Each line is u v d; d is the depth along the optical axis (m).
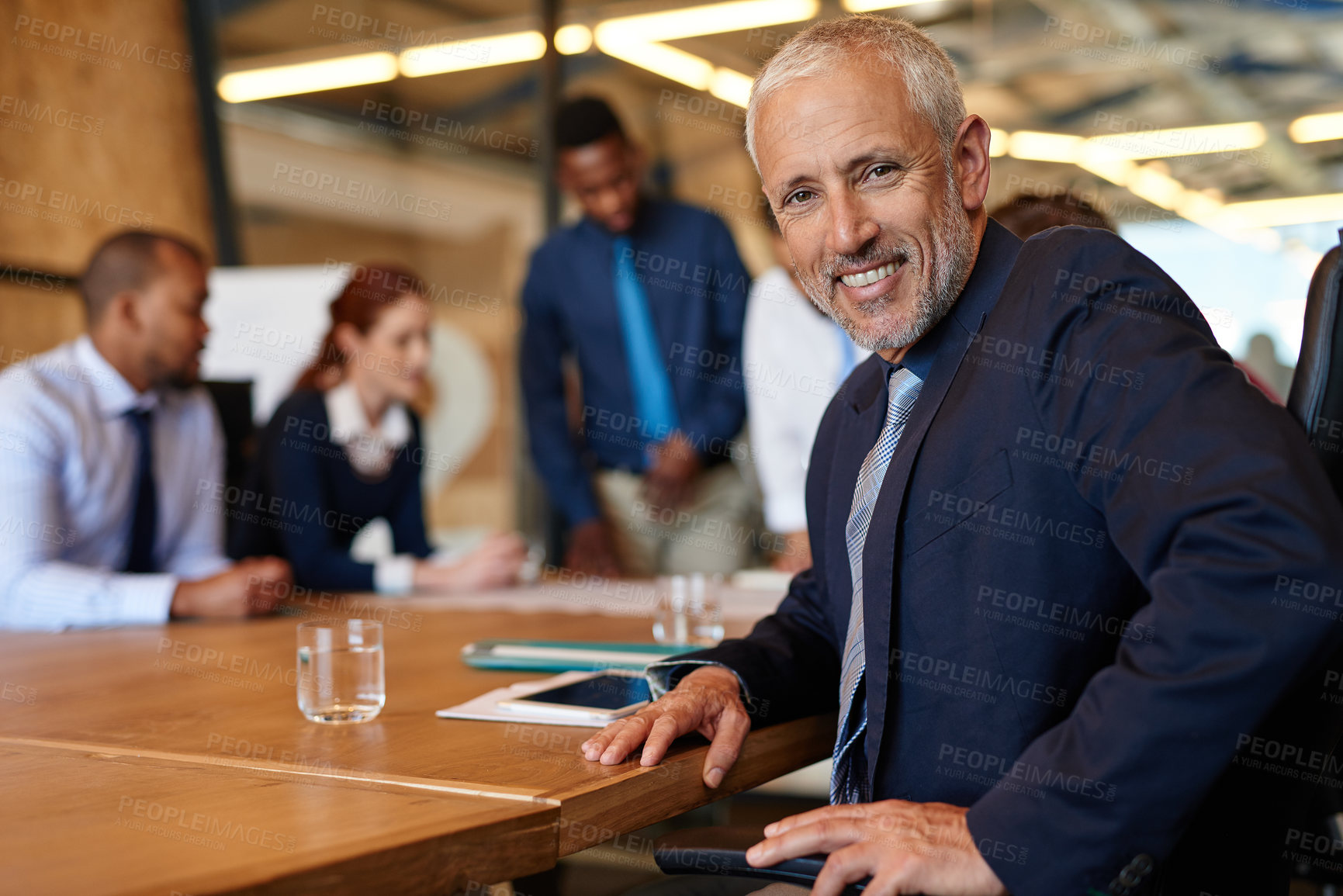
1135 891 0.79
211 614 2.00
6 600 2.06
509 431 5.14
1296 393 0.97
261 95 4.63
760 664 1.18
